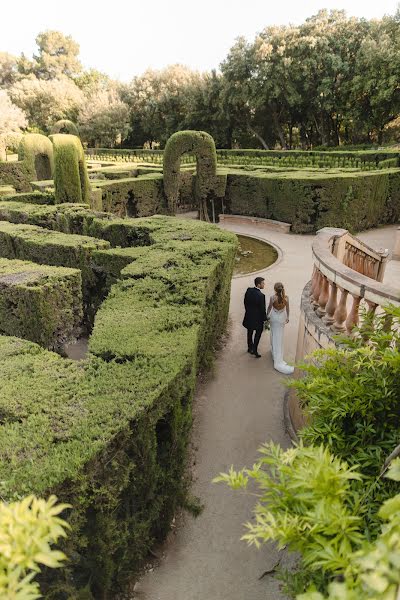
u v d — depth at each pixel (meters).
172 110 48.09
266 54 35.34
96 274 7.91
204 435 5.61
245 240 16.44
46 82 54.28
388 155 25.25
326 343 4.54
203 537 4.14
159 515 3.89
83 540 2.66
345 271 4.36
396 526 1.16
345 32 35.50
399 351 2.80
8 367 3.63
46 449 2.66
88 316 8.39
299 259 13.67
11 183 19.08
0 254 9.32
